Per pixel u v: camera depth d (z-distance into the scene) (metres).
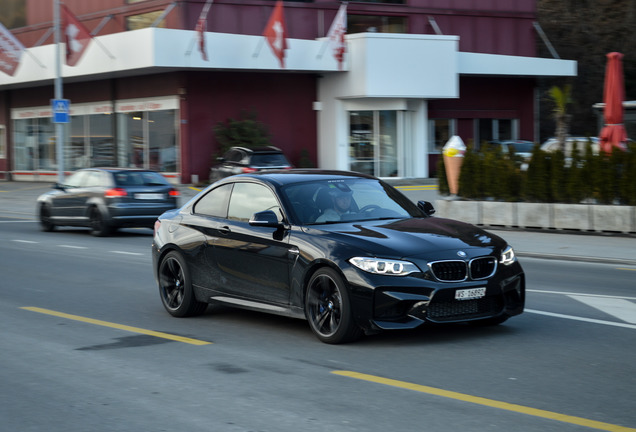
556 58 40.44
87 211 19.39
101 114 37.25
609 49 48.53
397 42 34.69
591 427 5.08
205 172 34.03
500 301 7.50
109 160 37.09
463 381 6.23
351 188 8.47
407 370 6.59
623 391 5.91
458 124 39.97
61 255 15.37
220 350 7.45
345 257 7.26
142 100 35.25
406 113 36.12
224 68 32.00
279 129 35.53
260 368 6.75
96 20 36.72
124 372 6.69
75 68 34.22
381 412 5.46
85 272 12.98
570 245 15.69
